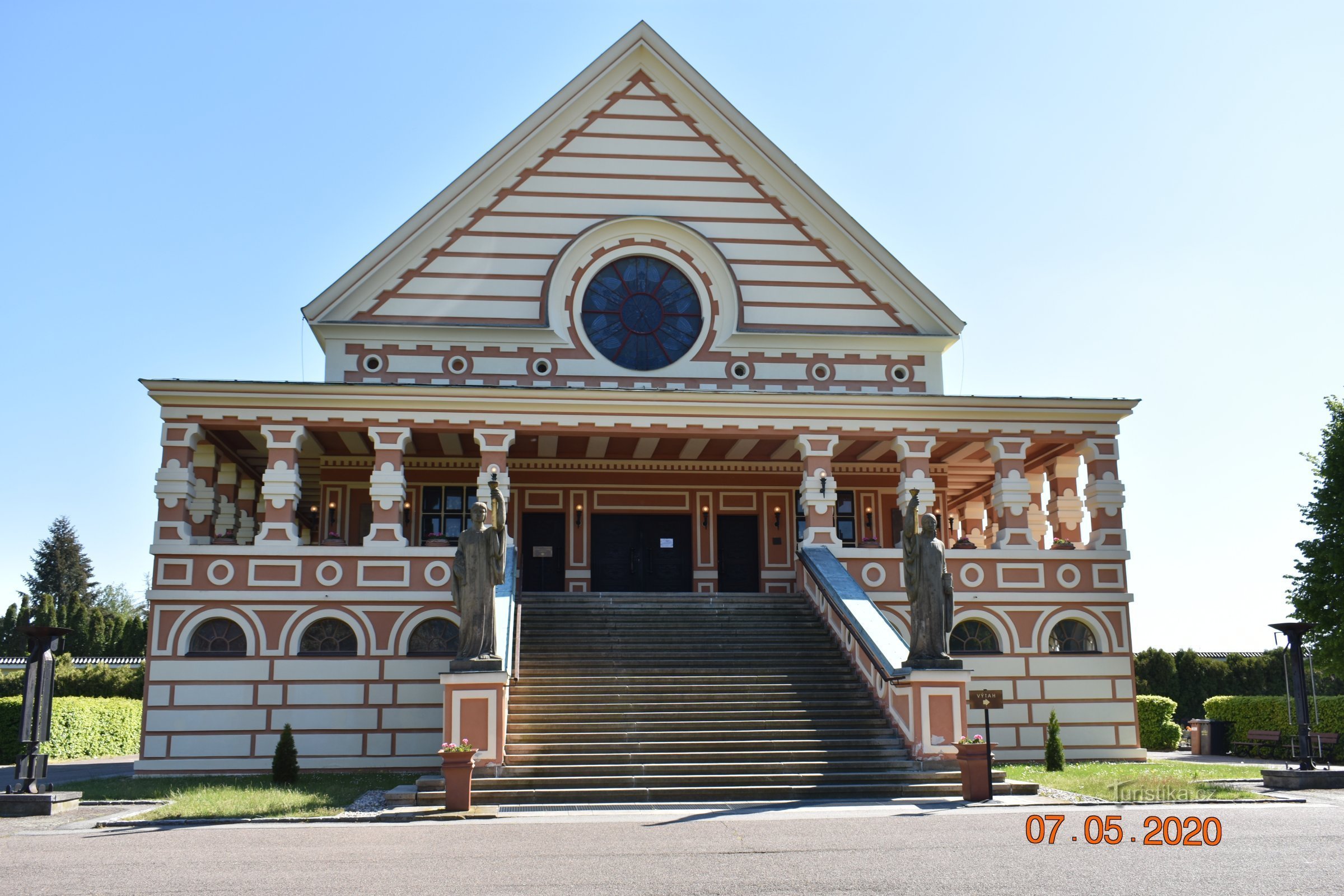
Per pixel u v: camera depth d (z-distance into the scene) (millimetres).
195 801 17625
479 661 19031
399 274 27125
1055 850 12344
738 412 26156
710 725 20328
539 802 17625
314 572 24078
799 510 31188
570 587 30016
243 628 23719
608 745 19453
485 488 24969
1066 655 25812
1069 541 27578
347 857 12266
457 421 25219
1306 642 28625
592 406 25688
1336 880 10492
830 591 23656
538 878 10859
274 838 14047
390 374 26609
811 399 26188
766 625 24812
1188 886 10219
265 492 24297
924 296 28469
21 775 17219
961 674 19484
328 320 26688
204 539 24359
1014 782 18625
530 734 19844
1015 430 26766
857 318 28312
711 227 28281
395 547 24359
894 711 20375
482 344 27016
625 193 28109
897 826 14492
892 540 31656
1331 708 27719
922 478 26234
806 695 21578
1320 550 27406
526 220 27719
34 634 17656
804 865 11445
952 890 10062
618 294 27906
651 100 28656
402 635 23938
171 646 23453
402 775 22688
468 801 16656
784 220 28531
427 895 10039
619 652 23438
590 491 30641
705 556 30625
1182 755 32156
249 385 24484
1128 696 25844
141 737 23031
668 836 13820
